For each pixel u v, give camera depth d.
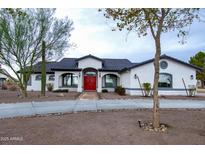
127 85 22.83
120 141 5.79
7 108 11.70
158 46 7.35
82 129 6.98
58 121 8.27
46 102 14.36
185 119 8.64
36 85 27.92
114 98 17.38
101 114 9.82
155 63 7.34
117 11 7.75
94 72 26.25
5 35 16.44
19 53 17.56
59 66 26.09
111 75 26.95
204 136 6.30
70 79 26.36
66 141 5.79
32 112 10.44
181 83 21.94
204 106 12.84
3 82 35.44
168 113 10.12
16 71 18.45
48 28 18.58
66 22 19.25
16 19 16.58
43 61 19.08
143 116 9.27
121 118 8.78
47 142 5.71
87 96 18.81
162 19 7.37
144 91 20.83
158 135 6.34
